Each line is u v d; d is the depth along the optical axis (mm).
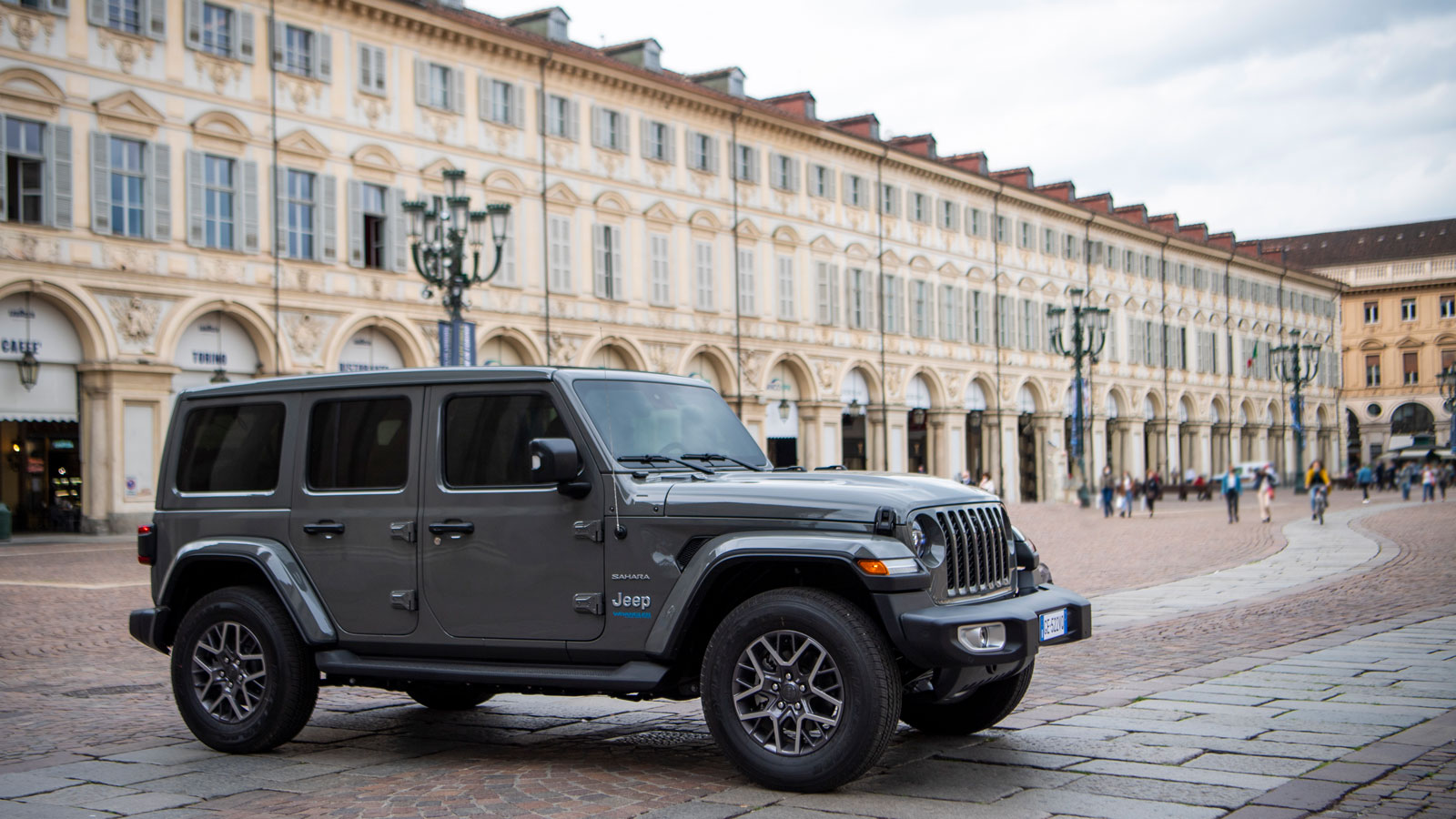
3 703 9516
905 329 56344
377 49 36375
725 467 7344
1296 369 71562
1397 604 14430
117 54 30734
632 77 43375
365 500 7422
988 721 7402
